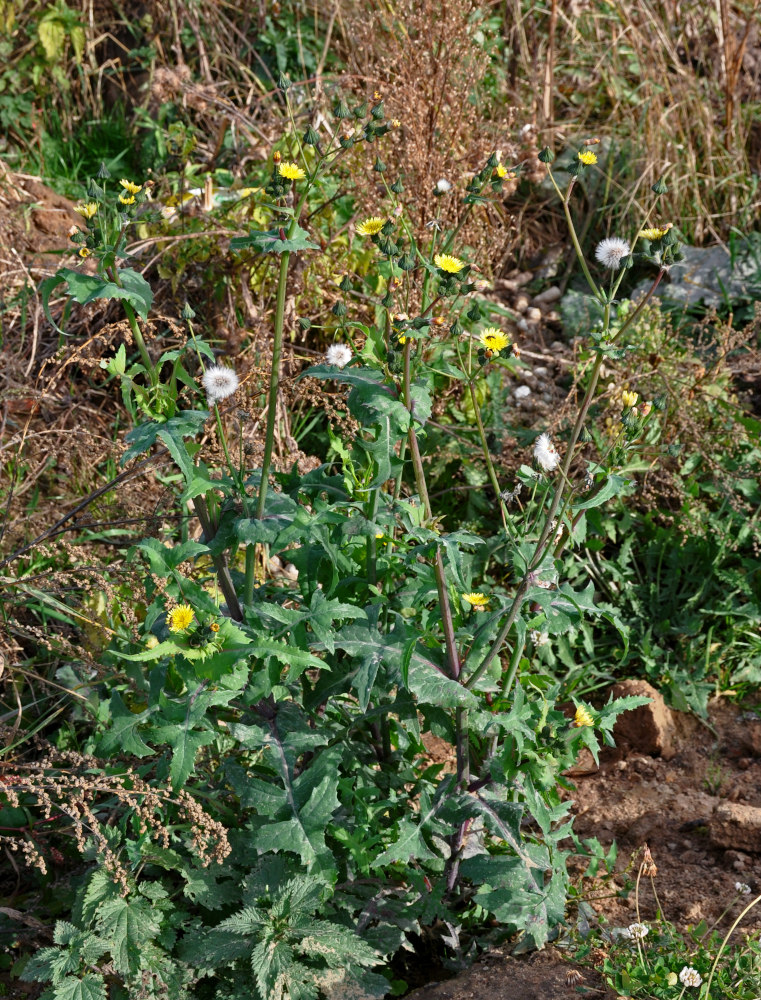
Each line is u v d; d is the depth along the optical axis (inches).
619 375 158.7
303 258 158.2
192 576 125.3
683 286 198.8
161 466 123.9
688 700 137.5
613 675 144.3
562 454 143.1
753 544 150.2
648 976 92.7
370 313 166.9
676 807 122.4
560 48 242.8
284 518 91.7
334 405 148.8
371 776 100.6
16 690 116.7
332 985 92.7
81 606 120.8
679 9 234.5
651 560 152.8
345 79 177.0
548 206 218.5
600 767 132.6
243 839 99.1
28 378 153.3
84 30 248.8
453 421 163.3
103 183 225.9
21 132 237.3
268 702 97.3
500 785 99.2
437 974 104.7
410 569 99.0
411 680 91.9
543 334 197.2
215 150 185.6
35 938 104.0
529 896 93.6
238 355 155.3
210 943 92.9
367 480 96.2
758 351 177.0
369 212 163.5
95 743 106.3
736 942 99.7
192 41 241.6
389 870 101.5
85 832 105.0
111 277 85.4
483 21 209.2
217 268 163.3
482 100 204.8
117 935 92.3
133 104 248.2
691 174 211.5
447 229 167.9
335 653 100.5
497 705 95.6
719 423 160.9
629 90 231.5
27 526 130.1
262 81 238.4
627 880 111.4
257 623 92.8
